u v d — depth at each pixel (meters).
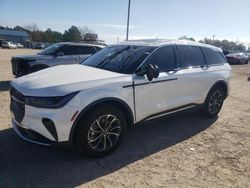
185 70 5.48
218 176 3.97
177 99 5.34
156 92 4.85
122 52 5.23
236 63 28.89
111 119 4.27
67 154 4.36
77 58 10.88
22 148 4.48
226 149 4.89
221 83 6.40
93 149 4.16
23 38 91.19
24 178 3.67
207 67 6.09
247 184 3.82
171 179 3.83
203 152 4.72
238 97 9.52
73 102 3.80
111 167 4.06
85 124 3.98
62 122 3.75
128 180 3.75
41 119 3.76
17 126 4.29
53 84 3.93
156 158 4.41
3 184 3.52
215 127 6.00
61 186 3.54
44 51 10.99
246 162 4.45
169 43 5.41
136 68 4.67
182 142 5.09
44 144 3.87
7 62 19.92
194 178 3.89
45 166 3.99
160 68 5.04
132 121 4.60
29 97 3.84
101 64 5.08
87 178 3.75
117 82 4.29
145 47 5.16
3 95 8.01
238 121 6.52
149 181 3.75
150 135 5.36
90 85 4.03
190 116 6.66
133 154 4.51
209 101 6.27
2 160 4.09
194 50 5.94
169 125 5.98
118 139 4.43
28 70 9.96
